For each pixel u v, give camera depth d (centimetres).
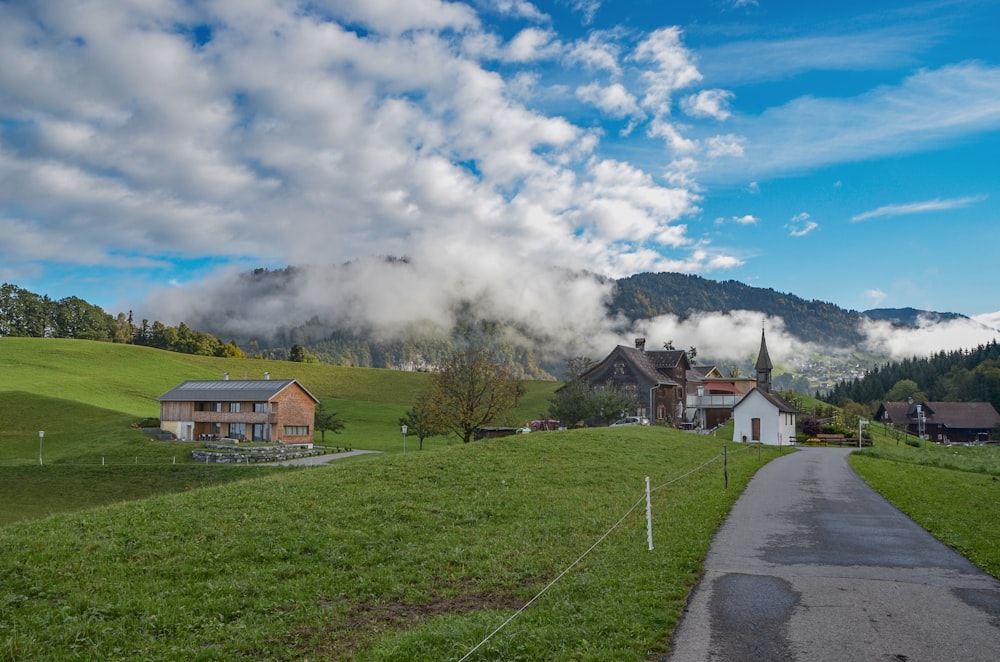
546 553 1628
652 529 1897
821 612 1173
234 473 6119
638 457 3625
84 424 9494
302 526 1836
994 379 17400
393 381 17450
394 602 1312
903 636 1050
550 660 955
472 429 7138
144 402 12288
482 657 965
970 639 1038
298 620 1199
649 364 9325
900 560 1573
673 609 1178
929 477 3553
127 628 1158
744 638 1044
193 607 1252
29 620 1173
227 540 1688
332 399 14950
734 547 1717
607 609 1166
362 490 2334
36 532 1708
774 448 6134
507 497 2331
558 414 6888
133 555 1561
